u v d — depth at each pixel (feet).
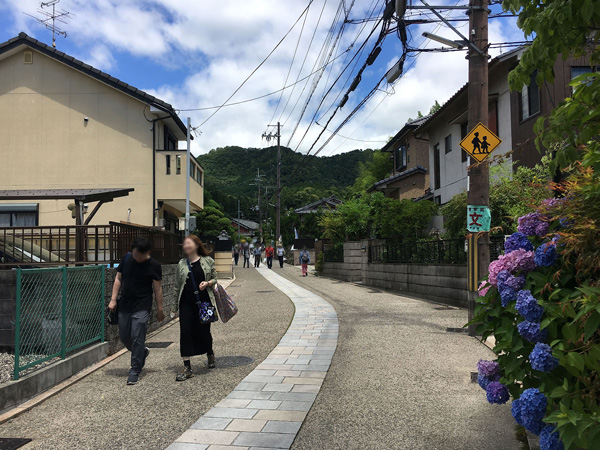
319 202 163.32
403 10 26.84
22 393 14.69
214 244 80.48
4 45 59.26
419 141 81.66
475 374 16.61
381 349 21.93
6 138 59.93
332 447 11.37
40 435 12.34
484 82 24.22
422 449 11.17
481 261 24.32
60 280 17.84
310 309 36.99
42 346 16.84
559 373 8.02
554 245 8.09
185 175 60.59
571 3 7.27
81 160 60.08
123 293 17.84
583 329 7.34
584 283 7.64
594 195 7.53
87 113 60.49
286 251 160.15
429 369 18.26
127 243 26.99
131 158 60.34
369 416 13.41
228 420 13.19
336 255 70.95
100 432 12.49
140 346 17.53
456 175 57.47
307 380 17.20
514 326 8.84
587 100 7.79
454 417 13.19
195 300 18.44
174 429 12.60
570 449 7.43
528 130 40.98
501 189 34.42
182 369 19.33
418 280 42.98
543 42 8.07
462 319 29.66
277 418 13.29
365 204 64.90
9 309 19.74
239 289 57.06
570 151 8.17
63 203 56.13
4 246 25.04
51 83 60.59
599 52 8.89
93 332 20.83
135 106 60.80
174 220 73.87
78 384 17.25
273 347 23.29
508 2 9.00
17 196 30.91
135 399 15.34
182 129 68.13
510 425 12.50
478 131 23.86
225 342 24.94
